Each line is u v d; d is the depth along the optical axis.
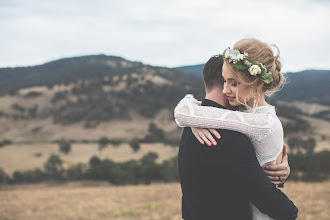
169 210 12.93
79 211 14.70
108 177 73.62
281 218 1.24
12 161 101.69
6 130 154.25
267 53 1.33
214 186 1.25
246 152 1.21
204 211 1.27
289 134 108.94
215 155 1.23
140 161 81.06
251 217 1.30
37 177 76.69
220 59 1.46
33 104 182.25
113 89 196.88
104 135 146.50
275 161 1.30
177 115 1.34
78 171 76.69
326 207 9.50
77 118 163.00
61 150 118.56
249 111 1.43
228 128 1.24
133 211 13.02
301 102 194.88
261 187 1.19
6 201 19.72
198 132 1.28
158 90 188.62
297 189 15.59
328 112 168.25
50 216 13.88
